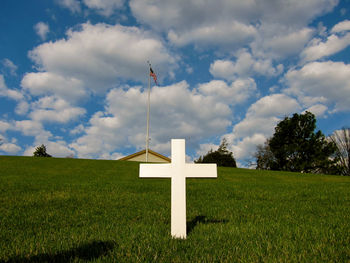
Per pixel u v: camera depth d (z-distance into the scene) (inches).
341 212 262.2
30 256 134.7
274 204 308.2
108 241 159.2
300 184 563.5
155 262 130.0
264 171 1070.4
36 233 183.5
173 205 171.5
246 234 176.2
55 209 271.7
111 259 132.1
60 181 559.8
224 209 277.4
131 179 644.1
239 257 136.1
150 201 320.8
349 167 1745.8
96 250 143.4
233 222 216.5
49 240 163.5
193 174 173.5
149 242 157.4
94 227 197.3
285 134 1946.4
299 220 225.5
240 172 970.7
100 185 482.9
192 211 269.4
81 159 1270.9
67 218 233.0
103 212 260.5
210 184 530.3
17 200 320.2
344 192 416.8
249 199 350.3
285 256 136.9
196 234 177.3
